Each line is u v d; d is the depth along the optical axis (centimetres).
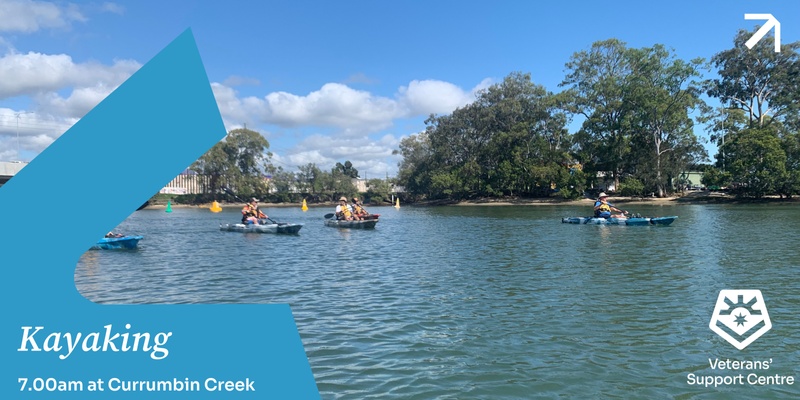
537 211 5997
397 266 1902
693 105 6694
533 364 870
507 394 759
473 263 1944
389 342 990
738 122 6894
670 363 868
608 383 791
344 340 1002
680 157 7012
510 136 7619
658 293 1366
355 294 1412
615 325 1078
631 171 7338
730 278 1543
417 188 9638
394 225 4112
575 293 1382
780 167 5775
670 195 7144
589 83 7375
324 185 10775
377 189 10256
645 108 6631
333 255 2233
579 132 7412
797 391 757
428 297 1365
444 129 8669
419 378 818
